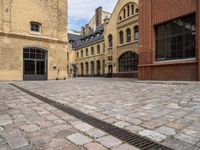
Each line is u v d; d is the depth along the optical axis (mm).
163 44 15297
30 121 4262
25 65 22422
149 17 16016
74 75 52438
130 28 31453
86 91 9859
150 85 12203
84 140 3195
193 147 2889
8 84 15453
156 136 3344
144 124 3994
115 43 35219
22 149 2869
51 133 3516
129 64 32000
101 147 2932
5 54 20922
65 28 25984
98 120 4336
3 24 20969
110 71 37375
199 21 12336
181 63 13422
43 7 24000
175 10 14039
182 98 6887
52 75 24594
